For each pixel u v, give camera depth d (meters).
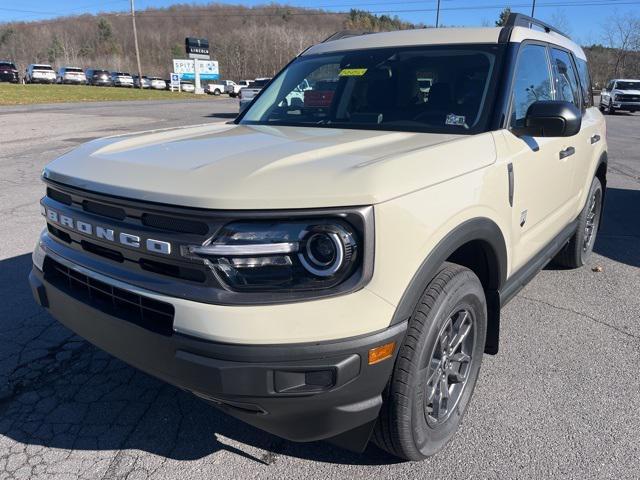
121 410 2.89
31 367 3.28
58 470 2.45
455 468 2.48
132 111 25.98
